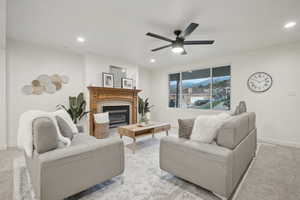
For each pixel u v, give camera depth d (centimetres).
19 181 184
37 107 344
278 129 337
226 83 429
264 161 243
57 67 372
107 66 445
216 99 450
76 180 142
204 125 173
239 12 210
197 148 160
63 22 242
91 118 399
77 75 407
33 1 186
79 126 368
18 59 318
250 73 374
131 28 262
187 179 170
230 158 143
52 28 262
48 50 358
